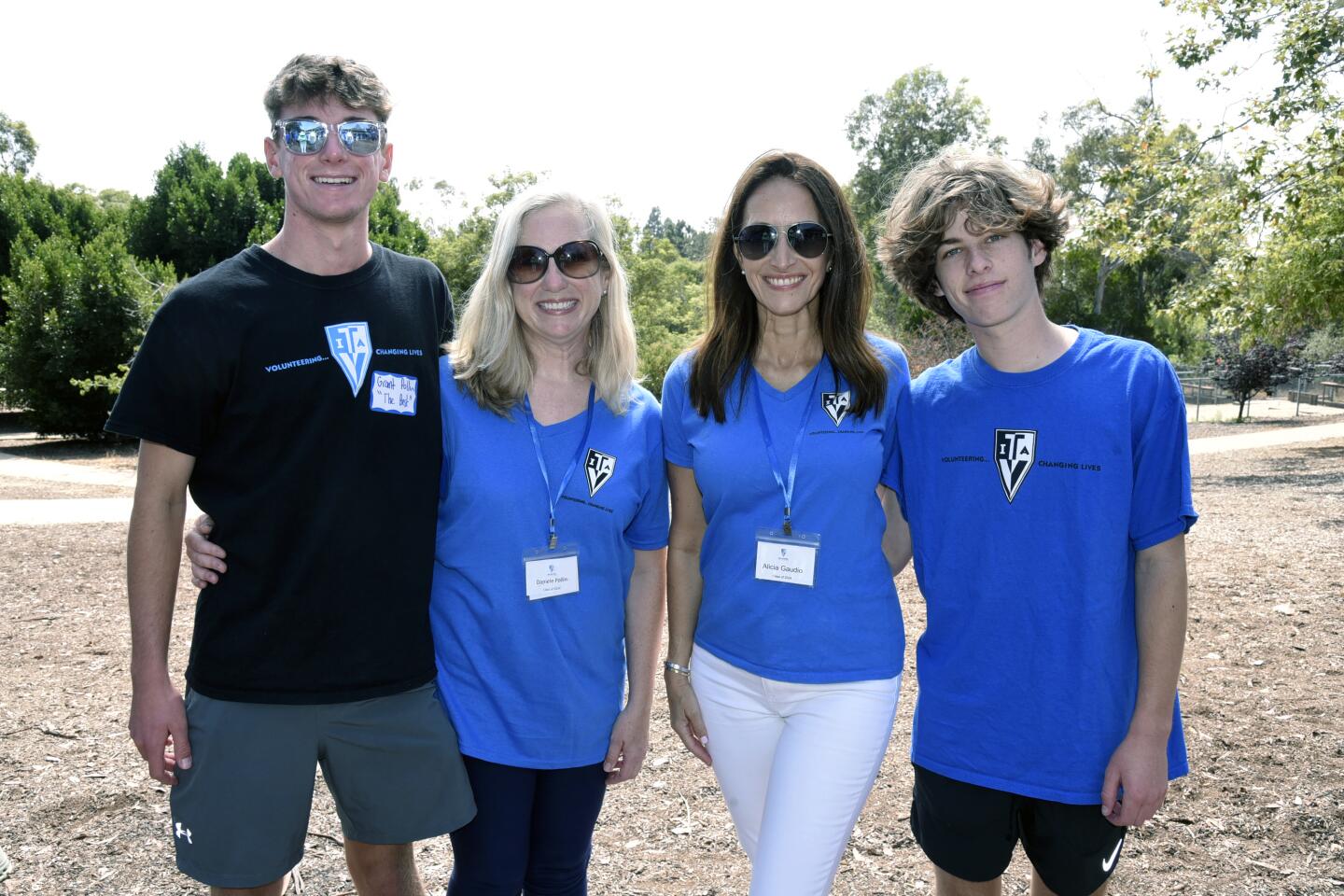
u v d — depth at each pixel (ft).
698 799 12.36
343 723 7.50
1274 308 52.95
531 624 7.59
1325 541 27.43
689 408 8.18
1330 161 41.06
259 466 7.24
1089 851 7.18
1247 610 20.02
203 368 7.07
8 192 92.63
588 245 7.63
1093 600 6.86
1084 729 6.94
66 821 11.58
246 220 84.48
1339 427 73.51
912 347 56.24
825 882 7.49
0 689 16.30
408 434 7.51
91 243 78.38
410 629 7.60
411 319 7.76
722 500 7.95
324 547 7.24
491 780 7.62
